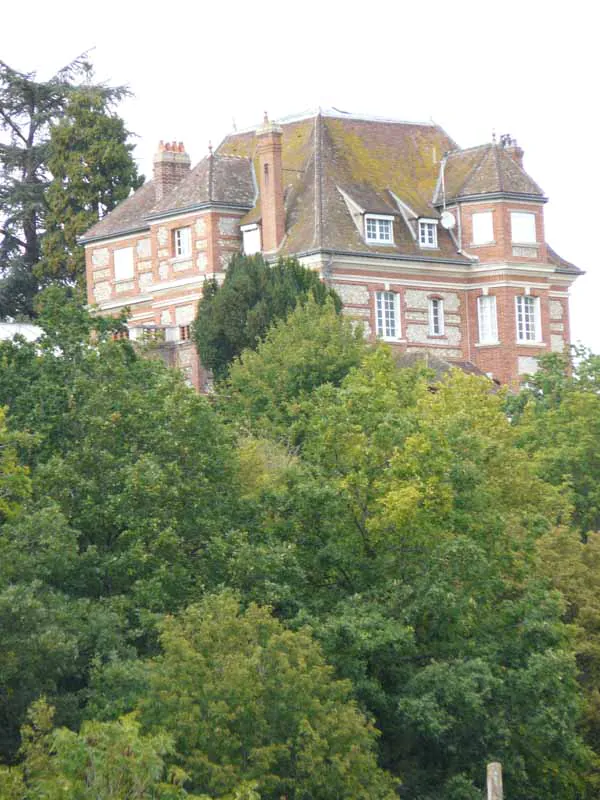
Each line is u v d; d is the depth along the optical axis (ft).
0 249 426.92
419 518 192.65
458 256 352.28
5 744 168.86
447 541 192.44
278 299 314.55
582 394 269.03
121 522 187.21
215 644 165.17
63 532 178.19
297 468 203.72
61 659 167.32
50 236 413.80
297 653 165.48
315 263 336.49
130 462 193.06
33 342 206.69
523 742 191.52
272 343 294.05
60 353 217.36
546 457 255.91
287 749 162.71
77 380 199.41
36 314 408.05
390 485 195.52
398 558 195.83
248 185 356.59
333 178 349.20
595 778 199.31
